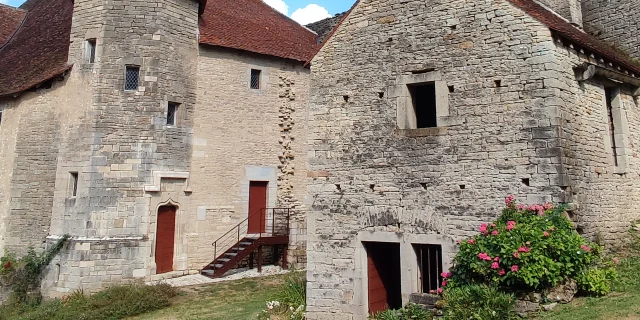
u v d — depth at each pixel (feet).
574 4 42.39
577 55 27.20
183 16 47.85
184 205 46.75
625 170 30.50
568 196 23.93
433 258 28.25
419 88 34.27
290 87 56.39
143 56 44.21
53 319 34.04
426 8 29.07
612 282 23.11
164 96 45.06
